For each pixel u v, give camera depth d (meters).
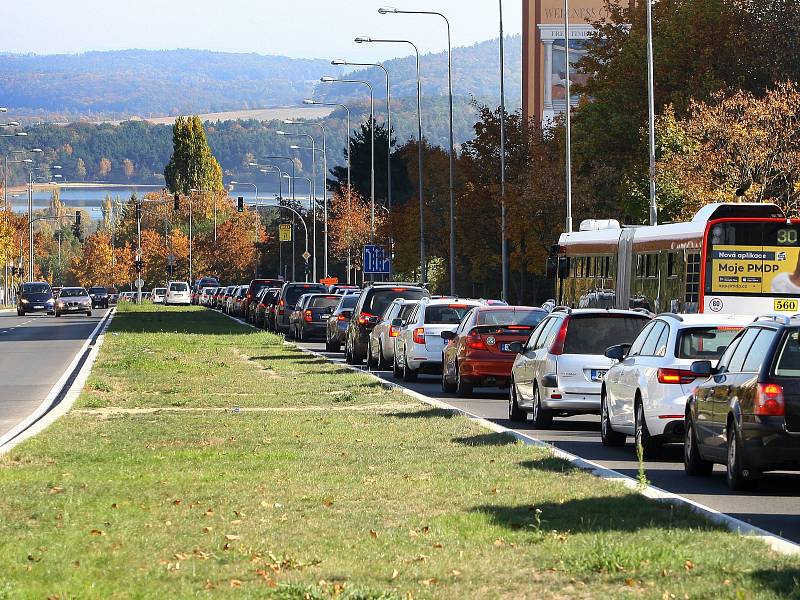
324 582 11.50
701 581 11.30
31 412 30.28
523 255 72.75
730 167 51.84
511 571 11.91
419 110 82.81
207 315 101.56
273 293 82.69
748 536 13.50
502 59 69.12
